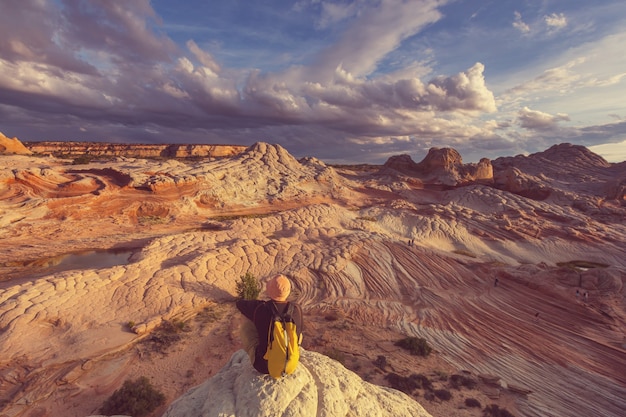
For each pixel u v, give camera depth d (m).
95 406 17.00
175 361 20.84
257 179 81.56
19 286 24.48
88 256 39.59
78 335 21.75
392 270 39.66
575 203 78.69
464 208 71.00
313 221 59.41
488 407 18.62
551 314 32.06
